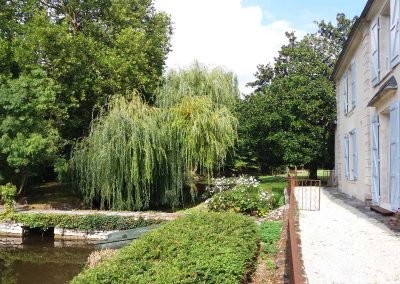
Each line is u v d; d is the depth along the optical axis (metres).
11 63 20.08
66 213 16.39
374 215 11.10
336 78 20.73
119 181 16.94
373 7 12.13
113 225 15.64
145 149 16.84
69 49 20.48
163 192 17.94
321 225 9.61
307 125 23.30
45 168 23.11
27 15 22.45
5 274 11.41
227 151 21.45
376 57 12.17
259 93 25.97
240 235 8.41
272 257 9.09
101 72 21.77
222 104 21.91
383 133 12.05
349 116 17.36
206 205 16.03
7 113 17.91
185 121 18.12
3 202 18.73
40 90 18.16
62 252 14.02
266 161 25.30
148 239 7.93
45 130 18.45
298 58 29.33
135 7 25.61
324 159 24.59
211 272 6.10
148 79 22.61
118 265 6.23
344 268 5.96
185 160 18.03
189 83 21.88
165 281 5.37
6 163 18.81
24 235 16.50
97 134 17.16
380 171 12.07
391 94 10.69
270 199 14.98
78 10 23.50
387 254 6.74
